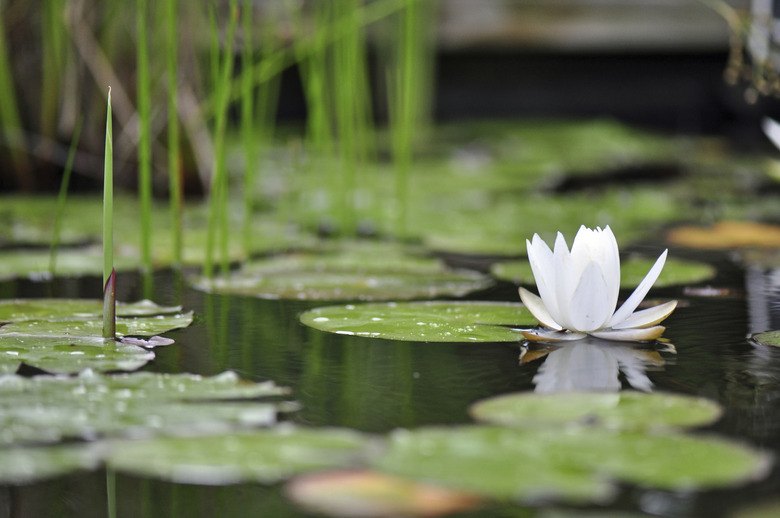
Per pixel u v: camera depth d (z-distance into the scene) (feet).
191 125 12.65
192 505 7.78
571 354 8.57
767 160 17.90
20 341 8.61
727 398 8.22
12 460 7.84
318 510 7.70
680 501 7.76
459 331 8.75
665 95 24.39
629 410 8.08
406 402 8.20
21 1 12.30
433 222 11.61
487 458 7.82
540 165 17.52
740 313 9.04
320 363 8.50
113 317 8.68
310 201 13.32
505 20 23.90
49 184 13.43
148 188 9.75
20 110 13.04
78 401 8.13
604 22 23.72
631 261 9.98
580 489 7.70
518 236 10.70
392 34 19.39
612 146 20.13
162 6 11.53
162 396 8.16
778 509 7.73
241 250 10.23
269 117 19.51
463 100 25.04
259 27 13.84
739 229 11.00
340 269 9.77
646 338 8.68
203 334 8.78
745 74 9.91
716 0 23.03
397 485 7.75
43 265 9.80
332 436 7.94
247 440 7.92
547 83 24.90
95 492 7.84
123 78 12.93
